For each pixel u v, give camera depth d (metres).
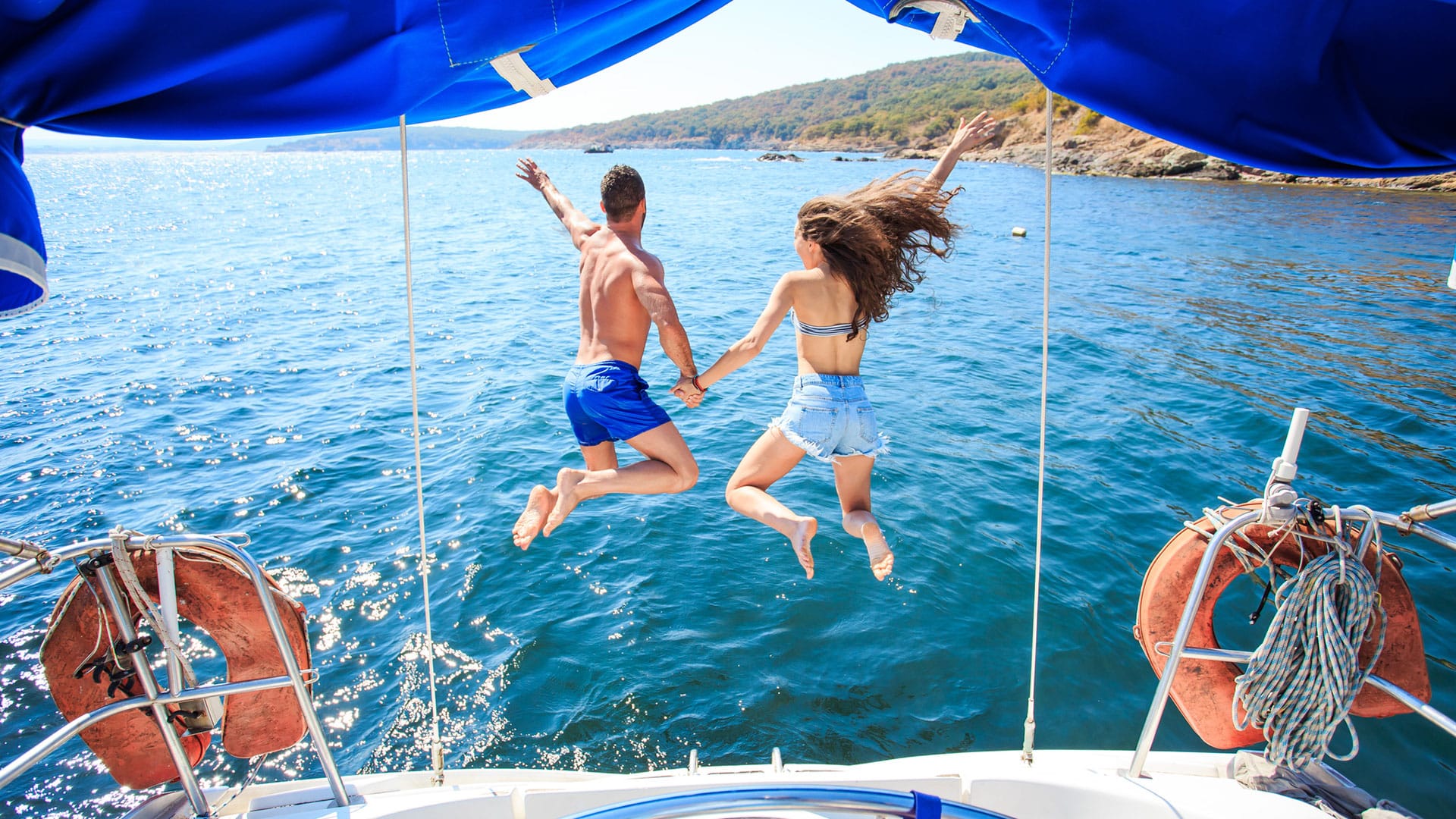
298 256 28.50
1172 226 33.56
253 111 2.35
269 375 13.92
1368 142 2.58
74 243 32.19
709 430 10.98
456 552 7.87
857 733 5.68
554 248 30.52
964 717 5.76
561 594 7.20
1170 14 2.42
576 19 2.37
